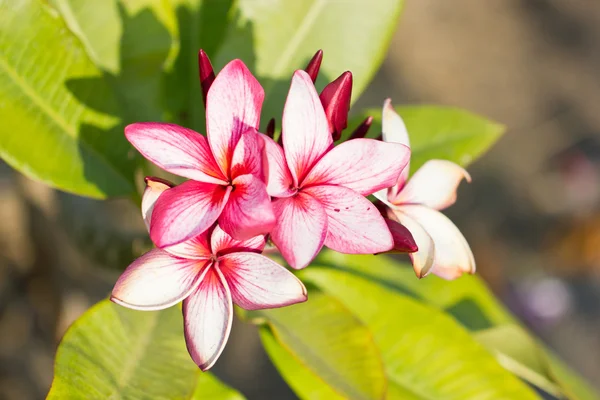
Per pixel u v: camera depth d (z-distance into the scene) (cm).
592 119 215
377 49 65
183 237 50
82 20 62
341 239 52
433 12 222
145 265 52
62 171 59
